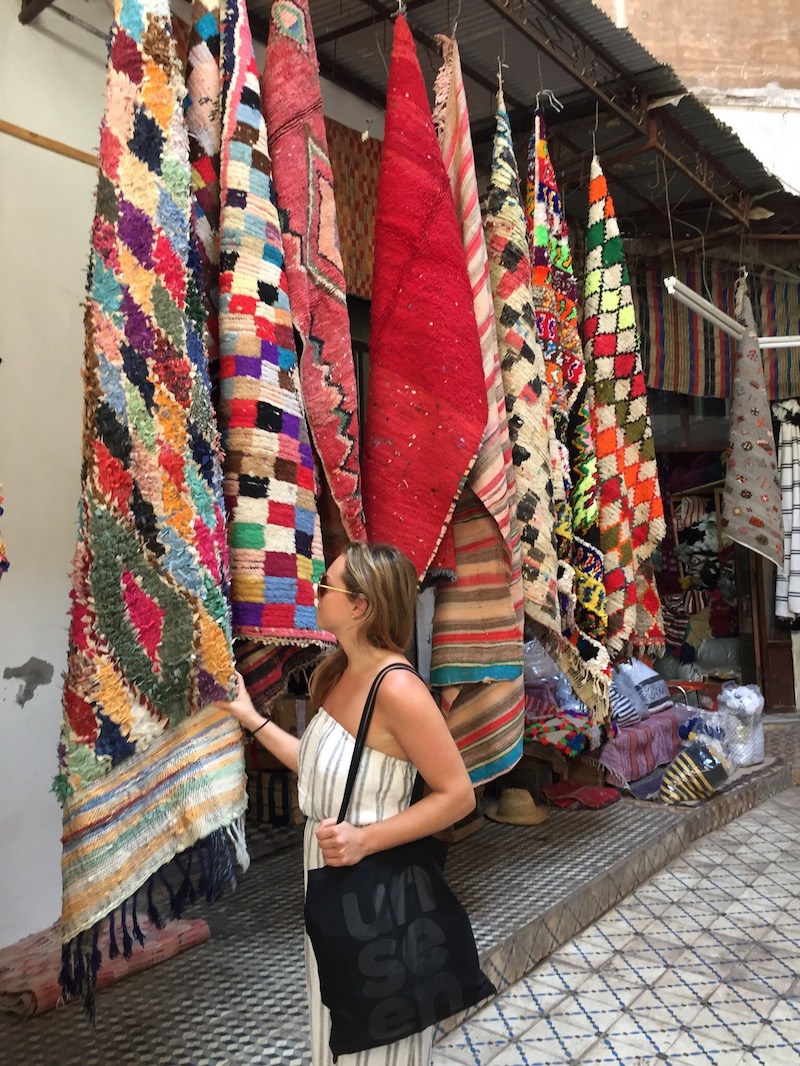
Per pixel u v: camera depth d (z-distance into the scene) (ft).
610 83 12.60
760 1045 7.81
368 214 12.59
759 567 23.75
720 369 19.85
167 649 5.80
